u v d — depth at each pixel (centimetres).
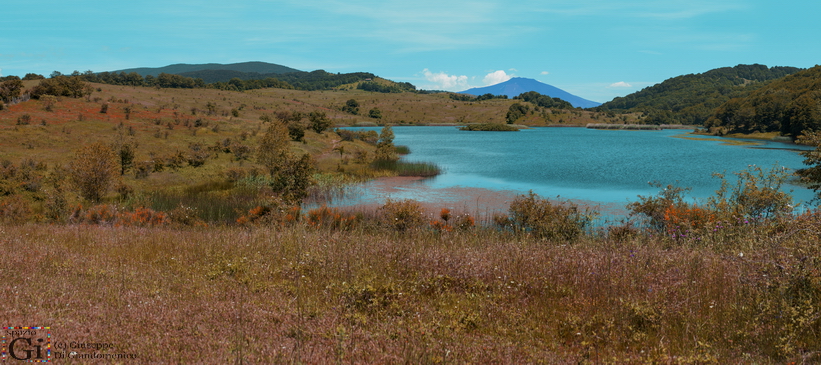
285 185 2009
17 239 1013
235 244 1009
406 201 1691
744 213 1179
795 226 750
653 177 3934
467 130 15688
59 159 3806
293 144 5659
